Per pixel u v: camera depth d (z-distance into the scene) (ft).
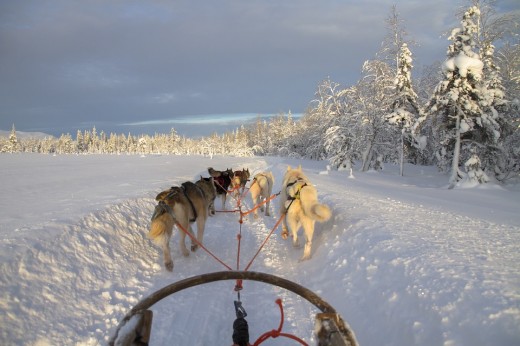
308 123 213.87
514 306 11.88
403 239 21.08
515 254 18.34
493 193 60.18
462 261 16.90
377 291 15.89
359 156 115.03
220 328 14.99
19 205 28.07
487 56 79.05
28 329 13.62
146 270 21.48
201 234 25.63
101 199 31.14
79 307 15.99
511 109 77.56
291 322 15.31
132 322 8.77
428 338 11.93
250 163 142.41
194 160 137.90
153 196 35.96
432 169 118.73
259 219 38.06
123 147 469.16
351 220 26.76
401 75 97.30
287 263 23.39
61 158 133.08
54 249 18.58
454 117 73.00
